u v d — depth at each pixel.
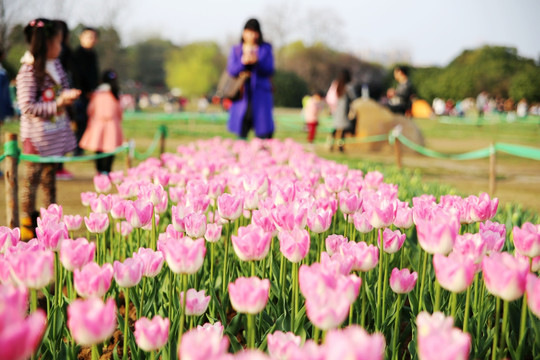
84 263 1.82
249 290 1.52
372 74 74.25
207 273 2.92
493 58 68.25
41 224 2.39
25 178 4.49
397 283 2.04
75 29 30.61
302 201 2.64
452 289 1.62
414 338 2.22
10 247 1.96
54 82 4.53
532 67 61.38
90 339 1.23
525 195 8.06
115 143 7.91
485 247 1.99
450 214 2.34
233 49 8.44
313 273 1.49
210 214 3.20
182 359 1.12
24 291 1.21
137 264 1.83
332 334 0.93
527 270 1.66
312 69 68.69
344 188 3.36
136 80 83.31
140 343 1.53
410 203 4.86
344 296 1.28
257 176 3.29
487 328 2.29
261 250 1.86
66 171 8.05
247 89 8.51
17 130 16.17
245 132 8.80
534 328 2.10
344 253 2.00
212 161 4.88
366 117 14.33
